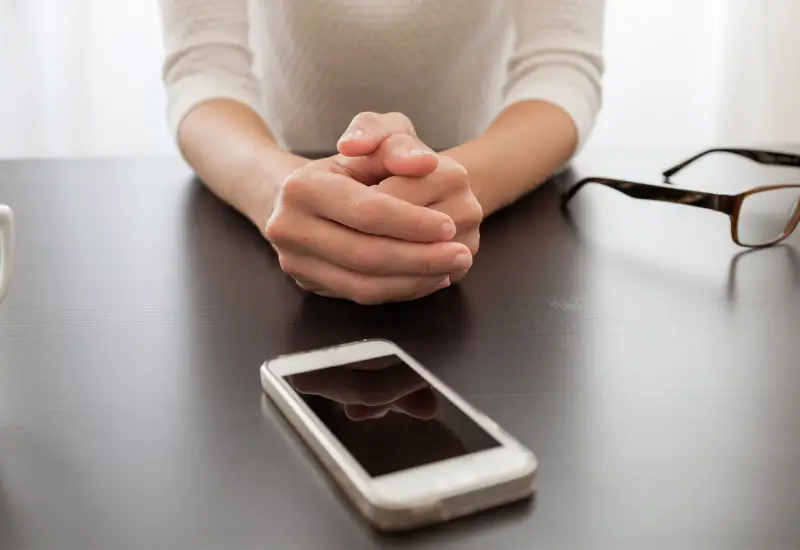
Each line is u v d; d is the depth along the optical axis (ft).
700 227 3.01
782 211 3.20
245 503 1.81
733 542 1.73
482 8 4.91
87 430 1.99
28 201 3.38
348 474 1.81
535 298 2.49
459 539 1.74
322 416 1.95
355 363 2.13
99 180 3.71
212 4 4.18
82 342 2.29
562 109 3.75
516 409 2.04
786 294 2.50
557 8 4.19
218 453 1.92
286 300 2.50
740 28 7.30
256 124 3.66
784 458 1.90
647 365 2.18
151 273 2.65
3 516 1.79
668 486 1.84
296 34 4.99
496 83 5.43
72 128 7.25
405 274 2.41
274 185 2.78
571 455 1.91
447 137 5.42
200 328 2.36
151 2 7.07
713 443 1.94
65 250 2.80
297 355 2.15
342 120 5.30
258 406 2.06
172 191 3.54
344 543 1.74
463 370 2.18
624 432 1.97
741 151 3.77
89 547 1.73
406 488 1.78
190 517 1.79
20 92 7.11
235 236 2.95
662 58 7.45
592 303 2.46
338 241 2.40
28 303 2.47
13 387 2.11
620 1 7.34
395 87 5.13
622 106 7.59
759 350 2.23
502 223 3.09
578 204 3.32
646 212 3.21
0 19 6.91
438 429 1.91
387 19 4.83
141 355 2.24
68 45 7.06
